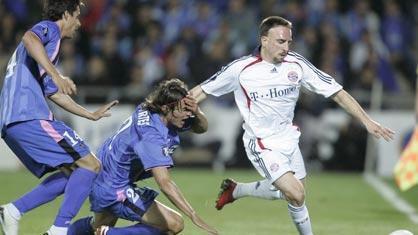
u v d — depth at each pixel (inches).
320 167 2421.3
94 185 1038.4
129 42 2598.4
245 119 1146.7
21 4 2689.5
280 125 1138.7
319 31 2564.0
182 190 1909.4
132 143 1017.5
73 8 1054.4
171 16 2706.7
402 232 1081.4
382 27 2824.8
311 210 1628.9
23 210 1051.3
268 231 1327.5
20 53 1046.4
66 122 2337.6
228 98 2434.8
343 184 2132.1
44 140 1025.5
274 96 1124.5
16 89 1030.4
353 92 2471.7
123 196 1031.0
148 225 1037.8
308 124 2380.7
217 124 2404.0
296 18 2623.0
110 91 2425.0
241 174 2293.3
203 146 2413.9
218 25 2652.6
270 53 1114.1
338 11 2792.8
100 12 2645.2
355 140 2413.9
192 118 1058.1
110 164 1032.8
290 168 1111.0
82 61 2591.0
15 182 2025.1
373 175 2384.4
